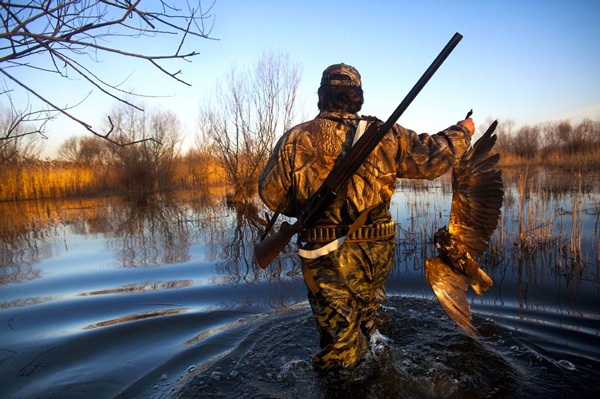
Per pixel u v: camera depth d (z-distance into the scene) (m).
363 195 1.80
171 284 3.89
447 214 7.04
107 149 22.34
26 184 16.39
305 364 2.11
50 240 7.00
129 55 1.43
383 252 1.91
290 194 1.97
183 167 22.69
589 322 2.55
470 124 2.04
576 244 4.66
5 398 1.89
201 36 1.52
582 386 1.81
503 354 2.15
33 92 1.24
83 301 3.42
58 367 2.21
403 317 2.72
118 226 8.48
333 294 1.86
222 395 1.83
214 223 8.40
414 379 1.90
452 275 2.16
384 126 1.65
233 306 3.17
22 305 3.37
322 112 1.93
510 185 11.05
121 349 2.44
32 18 1.26
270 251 1.99
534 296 3.09
